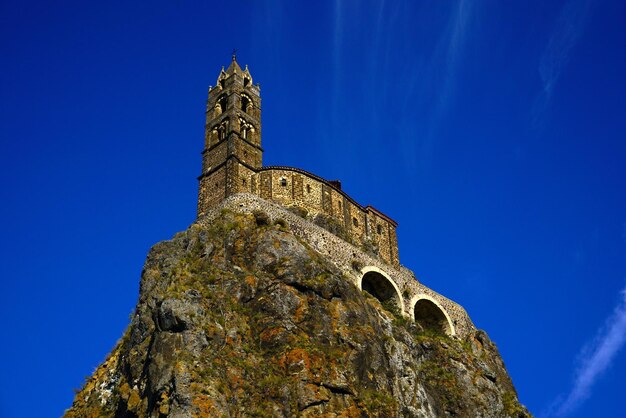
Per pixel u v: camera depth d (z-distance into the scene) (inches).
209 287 2997.0
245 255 3193.9
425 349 3440.0
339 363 2864.2
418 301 3715.6
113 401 2780.5
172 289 2876.5
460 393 3289.9
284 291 3021.7
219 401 2529.5
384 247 4092.0
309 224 3499.0
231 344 2775.6
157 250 3284.9
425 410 3031.5
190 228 3380.9
